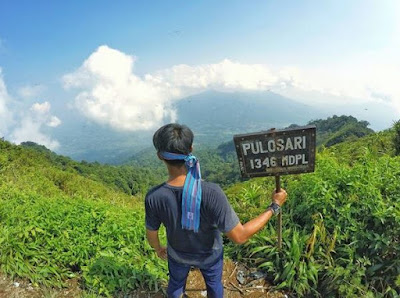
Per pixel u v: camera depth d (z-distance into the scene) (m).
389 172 4.09
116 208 5.11
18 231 3.88
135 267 3.55
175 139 1.97
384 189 3.84
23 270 3.52
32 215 4.20
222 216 2.09
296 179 4.91
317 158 4.68
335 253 3.36
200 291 3.31
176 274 2.50
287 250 3.49
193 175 2.06
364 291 2.91
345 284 3.00
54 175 20.66
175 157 2.00
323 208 3.67
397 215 3.23
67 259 3.66
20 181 10.60
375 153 6.41
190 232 2.18
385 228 3.28
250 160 2.86
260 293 3.27
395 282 2.79
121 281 3.35
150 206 2.19
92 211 4.39
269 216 2.55
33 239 3.93
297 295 3.20
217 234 2.32
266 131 2.75
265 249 3.62
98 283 3.39
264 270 3.55
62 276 3.55
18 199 5.33
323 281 3.21
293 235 3.48
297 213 3.91
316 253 3.36
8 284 3.43
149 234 2.41
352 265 3.11
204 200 2.04
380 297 2.86
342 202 3.66
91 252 3.78
